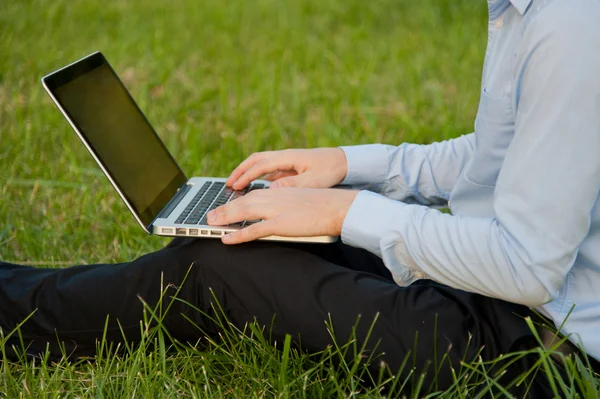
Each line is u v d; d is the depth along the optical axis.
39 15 5.14
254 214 1.56
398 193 1.96
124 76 4.26
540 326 1.51
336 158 1.91
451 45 4.78
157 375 1.69
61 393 1.68
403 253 1.50
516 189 1.37
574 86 1.30
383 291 1.55
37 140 3.28
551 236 1.35
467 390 1.47
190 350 1.74
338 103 3.81
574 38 1.30
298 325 1.56
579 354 1.50
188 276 1.61
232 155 3.17
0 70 4.16
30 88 3.95
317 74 4.34
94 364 1.76
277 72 4.12
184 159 3.07
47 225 2.57
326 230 1.54
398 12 5.57
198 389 1.64
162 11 5.55
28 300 1.67
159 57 4.55
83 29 5.00
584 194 1.33
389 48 4.82
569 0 1.31
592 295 1.48
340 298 1.55
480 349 1.49
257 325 1.60
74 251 2.45
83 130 1.67
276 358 1.68
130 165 1.76
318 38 5.06
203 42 4.92
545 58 1.32
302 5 5.74
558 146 1.32
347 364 1.60
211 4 5.77
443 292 1.59
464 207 1.66
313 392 1.61
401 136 3.46
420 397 1.55
